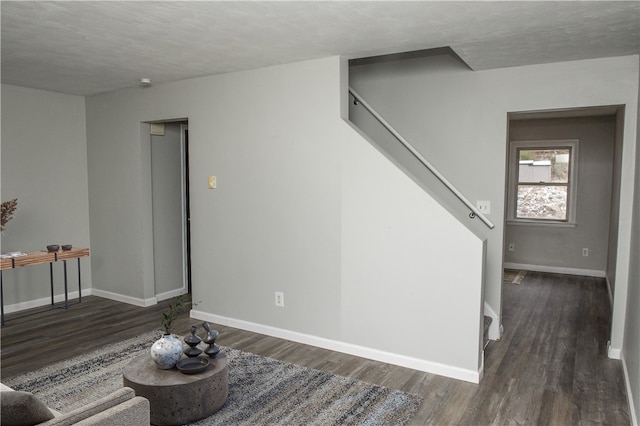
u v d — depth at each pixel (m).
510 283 6.34
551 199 7.18
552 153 7.12
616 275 3.58
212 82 4.30
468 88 3.98
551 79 3.65
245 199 4.19
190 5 2.47
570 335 4.20
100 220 5.38
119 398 1.76
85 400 2.90
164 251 5.32
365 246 3.59
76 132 5.32
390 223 3.47
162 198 5.27
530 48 3.23
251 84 4.05
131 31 2.93
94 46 3.29
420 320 3.39
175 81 4.56
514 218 7.39
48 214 5.08
